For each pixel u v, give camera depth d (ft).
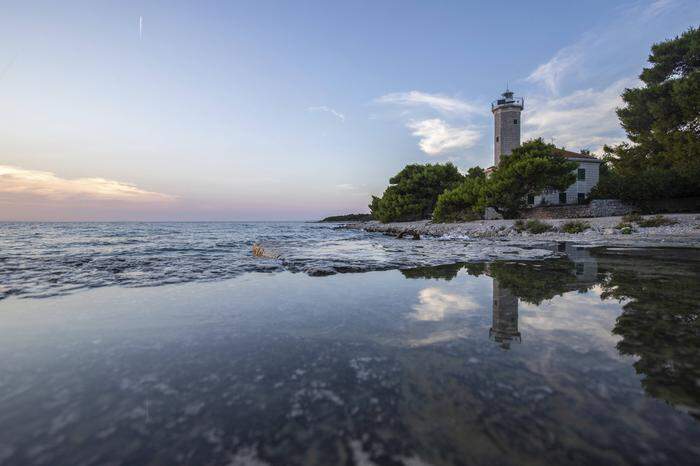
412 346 7.27
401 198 160.66
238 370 6.19
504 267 20.80
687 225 54.70
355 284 15.39
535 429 4.22
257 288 14.53
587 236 55.11
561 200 120.57
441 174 159.43
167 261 25.99
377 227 160.56
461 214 120.26
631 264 21.04
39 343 7.71
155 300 12.25
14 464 3.71
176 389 5.47
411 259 25.57
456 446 3.96
